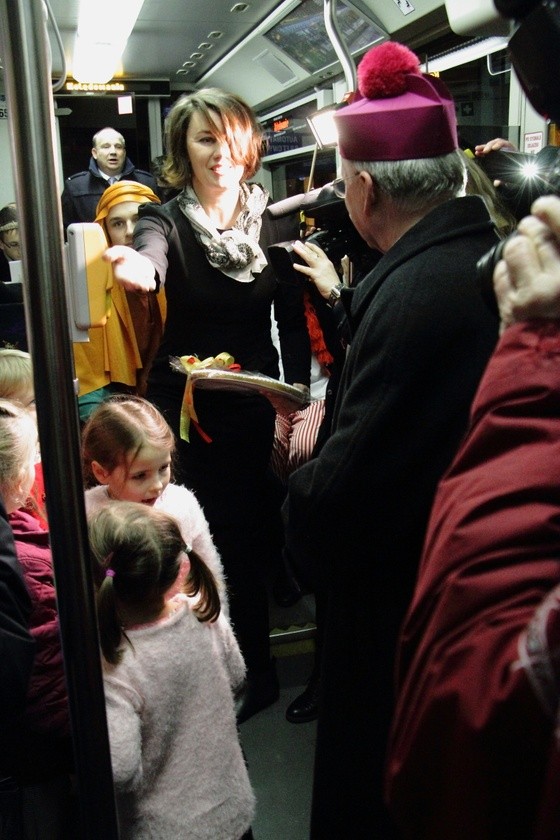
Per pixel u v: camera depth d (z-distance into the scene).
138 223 2.41
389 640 1.40
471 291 1.25
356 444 1.27
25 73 0.92
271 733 2.56
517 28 0.76
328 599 1.49
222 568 2.40
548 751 0.57
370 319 1.31
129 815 1.61
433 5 3.30
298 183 6.25
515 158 2.13
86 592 1.04
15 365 2.24
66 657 1.06
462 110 3.46
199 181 2.40
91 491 2.08
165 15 5.12
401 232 1.39
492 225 1.34
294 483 1.38
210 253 2.39
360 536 1.33
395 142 1.32
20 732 1.70
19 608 1.41
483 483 0.69
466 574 0.66
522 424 0.69
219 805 1.65
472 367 1.23
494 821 0.61
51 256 0.97
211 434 2.50
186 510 2.11
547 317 0.71
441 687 0.64
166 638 1.62
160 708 1.59
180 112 2.33
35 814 1.79
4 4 0.90
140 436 1.98
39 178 0.94
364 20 3.94
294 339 2.70
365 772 1.46
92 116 7.92
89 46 5.73
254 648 2.64
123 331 2.85
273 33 5.23
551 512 0.65
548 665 0.57
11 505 1.78
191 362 2.42
